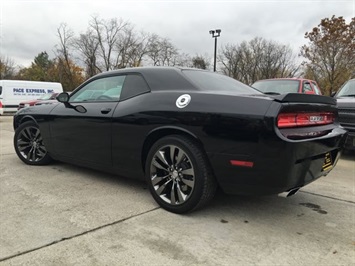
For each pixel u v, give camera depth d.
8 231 2.64
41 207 3.17
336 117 3.48
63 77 48.94
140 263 2.24
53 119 4.38
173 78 3.39
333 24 27.50
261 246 2.54
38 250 2.36
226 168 2.80
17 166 4.83
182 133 3.08
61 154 4.40
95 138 3.81
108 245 2.47
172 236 2.65
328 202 3.60
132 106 3.45
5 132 9.56
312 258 2.39
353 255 2.44
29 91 20.81
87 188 3.80
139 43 47.97
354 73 27.23
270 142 2.57
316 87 9.34
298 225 2.96
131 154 3.47
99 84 4.04
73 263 2.21
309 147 2.72
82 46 47.06
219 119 2.80
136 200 3.44
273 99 2.68
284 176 2.60
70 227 2.74
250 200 3.57
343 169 5.29
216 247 2.50
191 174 2.98
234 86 3.65
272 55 47.03
